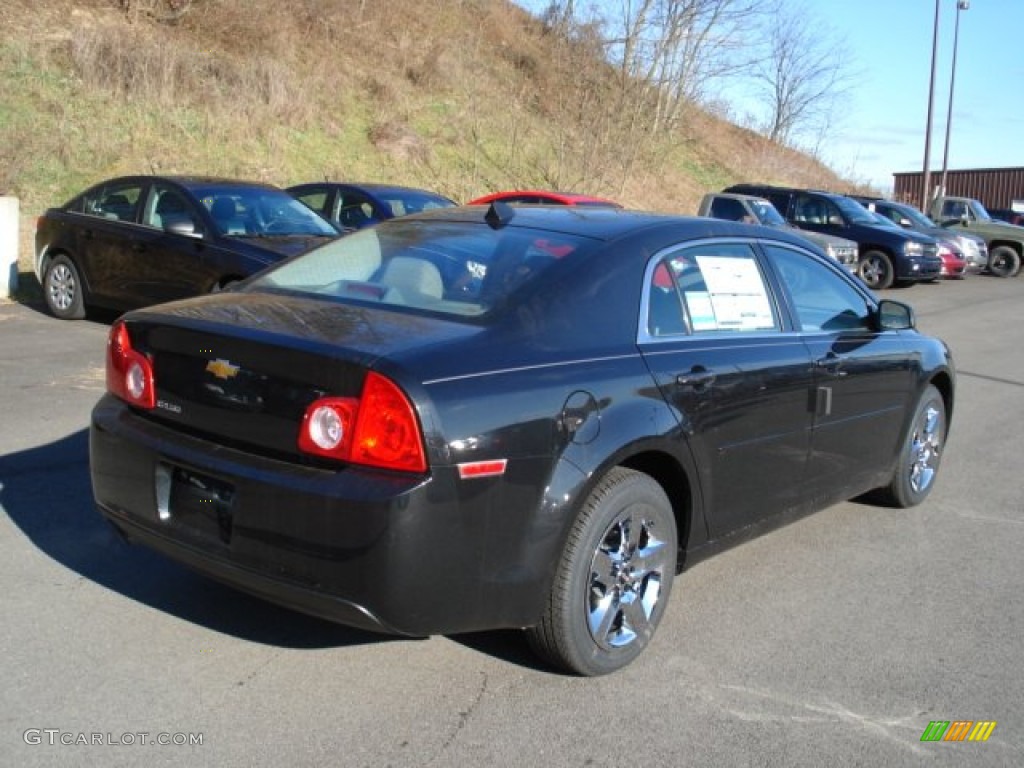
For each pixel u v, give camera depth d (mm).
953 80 35875
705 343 4055
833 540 5316
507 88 26094
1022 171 40188
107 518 3756
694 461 3855
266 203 9625
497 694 3465
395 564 3000
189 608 3988
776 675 3736
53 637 3682
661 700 3496
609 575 3592
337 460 3090
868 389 5047
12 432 6219
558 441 3316
